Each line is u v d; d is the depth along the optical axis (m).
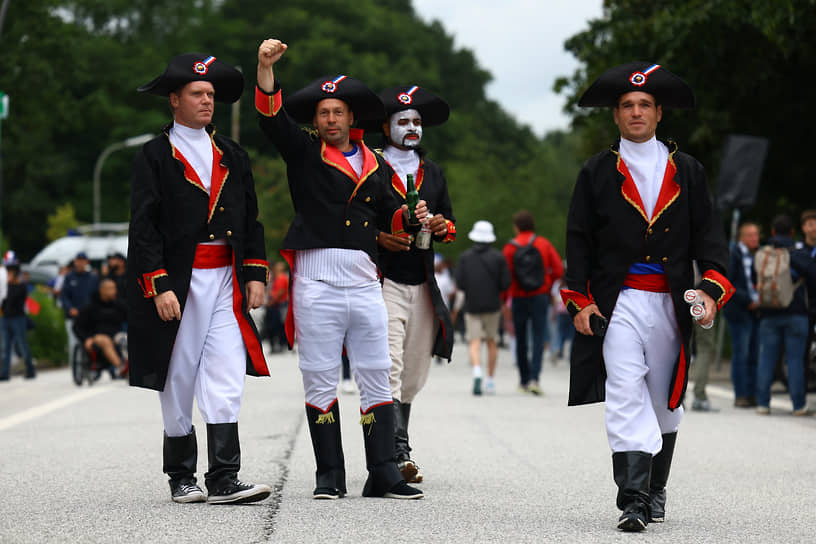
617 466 13.27
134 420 26.69
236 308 14.69
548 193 124.75
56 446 21.62
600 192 13.56
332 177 15.26
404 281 17.16
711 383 39.50
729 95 47.09
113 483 16.91
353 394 34.28
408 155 17.72
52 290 61.66
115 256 43.06
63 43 91.88
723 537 13.03
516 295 34.41
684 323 13.43
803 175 50.41
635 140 13.61
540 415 28.00
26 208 152.62
